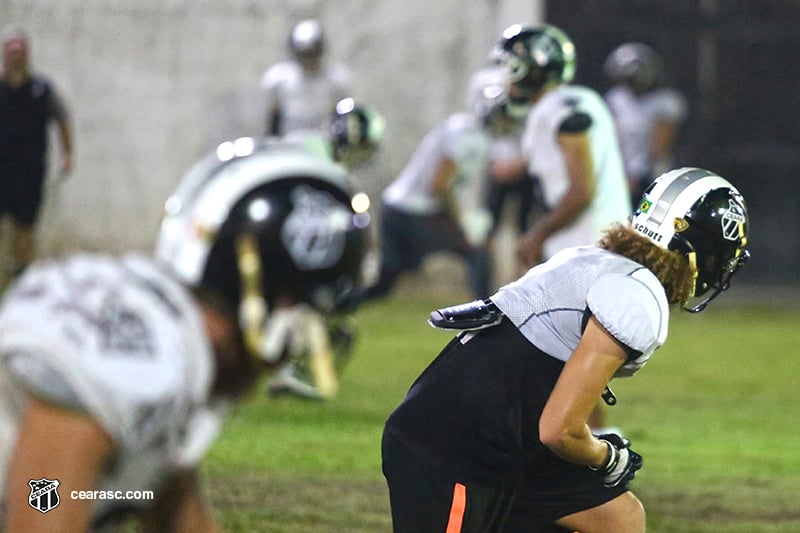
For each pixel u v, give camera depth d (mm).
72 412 6453
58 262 6793
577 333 11766
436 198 34312
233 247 6656
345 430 25734
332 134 27250
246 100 54375
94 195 53750
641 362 11641
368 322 44781
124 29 53906
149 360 6465
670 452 25016
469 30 54438
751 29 58875
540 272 12211
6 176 40625
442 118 54500
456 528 11820
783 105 59406
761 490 21891
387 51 54312
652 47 58500
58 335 6410
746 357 39500
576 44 57844
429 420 12047
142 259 6852
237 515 18641
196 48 54156
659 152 47719
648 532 18828
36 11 53438
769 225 59875
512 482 11930
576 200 21500
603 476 12062
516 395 11828
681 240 12188
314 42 40281
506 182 37312
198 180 6895
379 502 19812
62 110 41312
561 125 21656
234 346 6742
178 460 6766
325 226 6676
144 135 54094
